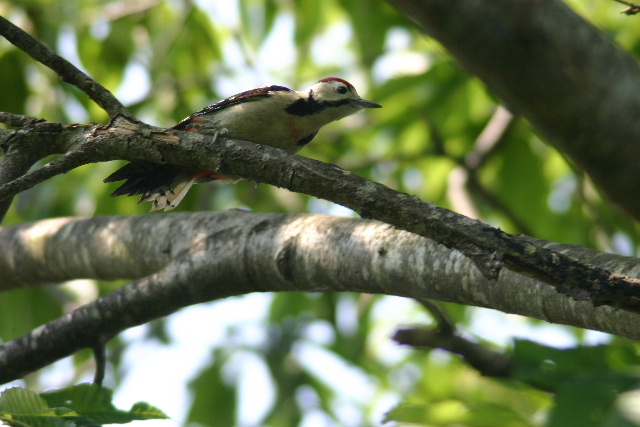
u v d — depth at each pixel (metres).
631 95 8.92
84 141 7.38
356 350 17.11
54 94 16.55
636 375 5.98
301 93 11.46
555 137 9.43
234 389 16.97
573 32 8.95
